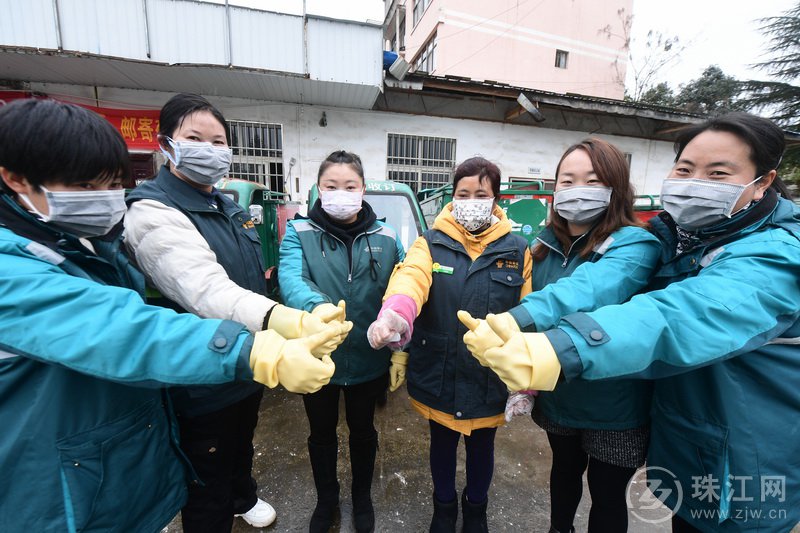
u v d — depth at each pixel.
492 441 1.50
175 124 1.21
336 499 1.67
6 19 4.28
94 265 0.86
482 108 7.57
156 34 4.68
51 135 0.71
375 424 2.59
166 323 0.72
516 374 0.71
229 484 1.29
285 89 5.74
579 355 0.71
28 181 0.73
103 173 0.78
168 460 0.99
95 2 4.46
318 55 5.27
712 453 0.90
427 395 1.43
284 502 1.88
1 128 0.70
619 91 14.65
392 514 1.83
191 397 1.14
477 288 1.38
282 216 5.05
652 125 8.78
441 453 1.51
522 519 1.82
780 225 0.89
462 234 1.45
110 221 0.84
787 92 15.26
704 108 16.81
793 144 8.93
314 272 1.53
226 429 1.24
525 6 12.62
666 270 1.08
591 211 1.20
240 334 0.74
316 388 0.73
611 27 14.08
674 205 1.00
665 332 0.74
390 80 6.22
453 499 1.55
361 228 1.57
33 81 5.33
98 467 0.79
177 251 1.01
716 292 0.77
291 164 6.50
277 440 2.37
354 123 6.77
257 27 4.99
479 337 0.79
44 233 0.78
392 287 1.30
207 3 4.77
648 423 1.18
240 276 1.31
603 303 0.99
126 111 5.64
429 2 12.63
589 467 1.28
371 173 7.00
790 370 0.87
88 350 0.66
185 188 1.24
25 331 0.65
